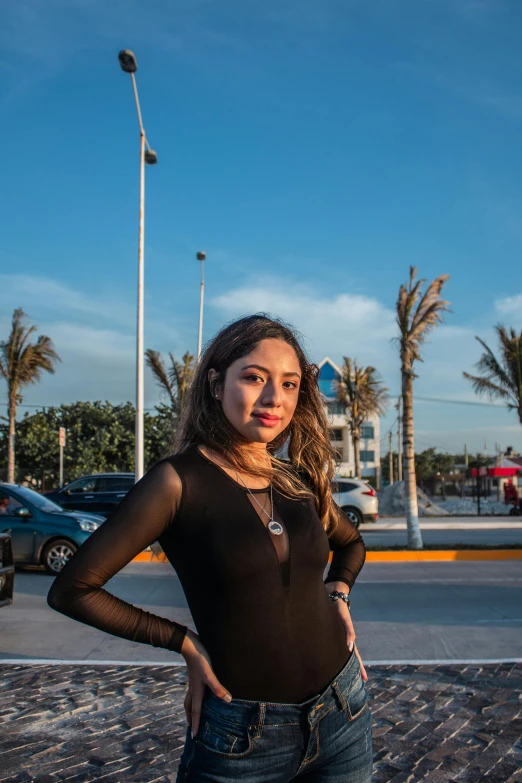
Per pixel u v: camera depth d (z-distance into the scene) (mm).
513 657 5543
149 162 15781
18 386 24672
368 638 6258
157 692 4535
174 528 1467
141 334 15352
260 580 1431
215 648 1417
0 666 5223
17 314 24422
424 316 13969
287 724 1421
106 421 29781
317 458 1824
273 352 1593
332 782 1518
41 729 3861
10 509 10539
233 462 1544
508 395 20703
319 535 1583
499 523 20875
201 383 1674
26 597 8453
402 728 3844
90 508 16688
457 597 8414
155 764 3389
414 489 13641
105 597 1383
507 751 3514
